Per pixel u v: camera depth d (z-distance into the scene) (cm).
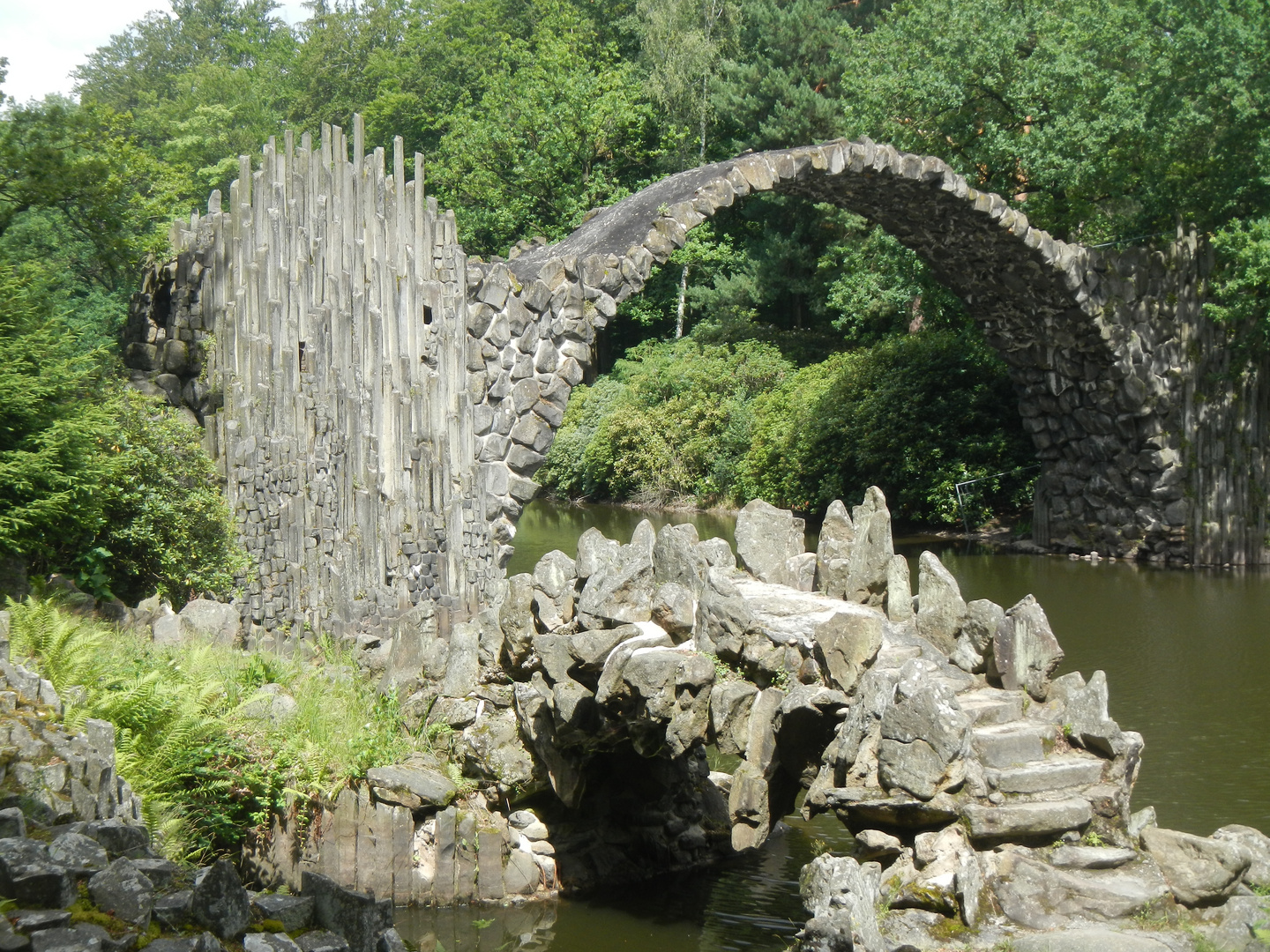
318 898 421
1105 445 2338
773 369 3512
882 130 2569
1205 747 1127
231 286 1403
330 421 1424
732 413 3438
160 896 401
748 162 1741
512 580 858
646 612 782
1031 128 2383
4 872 385
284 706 939
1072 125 2273
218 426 1370
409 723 970
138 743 805
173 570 1244
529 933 827
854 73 2817
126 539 1191
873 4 4162
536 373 1559
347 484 1437
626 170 4412
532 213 4234
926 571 771
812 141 3928
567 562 848
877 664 714
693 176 1833
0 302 1075
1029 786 636
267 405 1380
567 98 4150
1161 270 2266
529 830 920
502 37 4816
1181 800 988
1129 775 664
